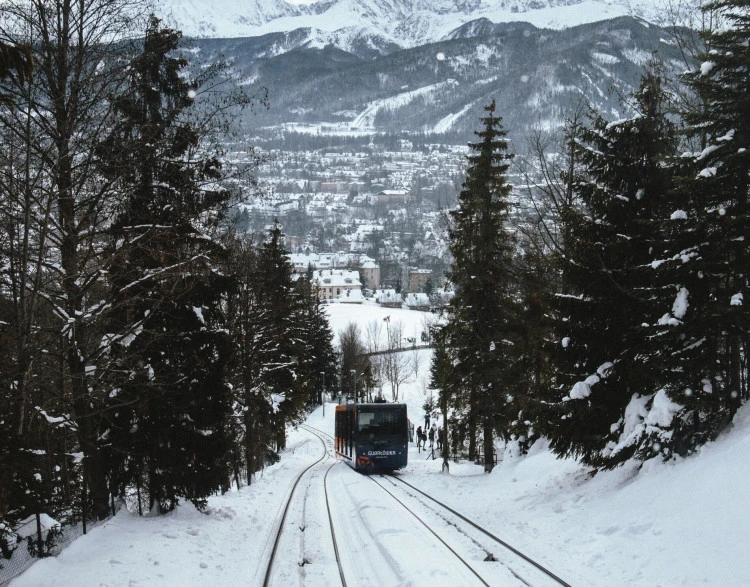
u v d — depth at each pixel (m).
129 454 15.12
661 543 11.30
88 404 14.22
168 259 14.80
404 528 15.18
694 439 14.33
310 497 22.38
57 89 12.90
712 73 14.02
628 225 16.50
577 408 16.58
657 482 13.95
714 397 14.19
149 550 12.12
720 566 9.79
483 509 18.12
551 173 24.39
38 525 11.37
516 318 26.53
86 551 11.88
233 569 12.18
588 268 16.72
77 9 13.44
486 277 27.38
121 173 13.47
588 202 17.45
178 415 15.80
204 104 14.33
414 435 70.19
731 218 13.60
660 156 14.70
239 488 27.55
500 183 27.42
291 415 40.81
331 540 14.82
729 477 11.95
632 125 16.89
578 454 17.39
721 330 14.21
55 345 13.47
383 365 107.56
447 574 10.92
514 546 12.95
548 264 23.98
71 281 13.52
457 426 28.72
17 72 6.64
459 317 28.12
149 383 14.28
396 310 177.88
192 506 16.77
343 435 37.41
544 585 10.34
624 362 16.11
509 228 27.61
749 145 13.67
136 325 14.19
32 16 12.85
